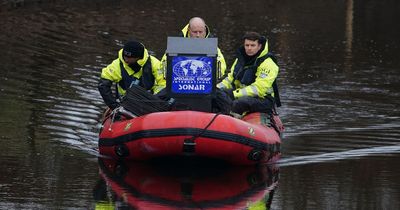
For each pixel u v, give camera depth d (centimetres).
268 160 2214
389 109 3038
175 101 2181
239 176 2058
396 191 1906
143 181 1975
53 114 2700
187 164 2170
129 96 2214
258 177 2048
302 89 3378
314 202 1806
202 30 2367
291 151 2361
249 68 2433
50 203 1747
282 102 3117
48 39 4266
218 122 2067
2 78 3250
